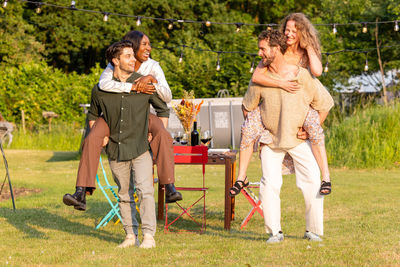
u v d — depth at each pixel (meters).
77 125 28.97
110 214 7.70
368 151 17.48
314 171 6.00
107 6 39.81
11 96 28.11
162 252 5.72
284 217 8.36
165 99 5.94
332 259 5.32
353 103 27.19
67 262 5.32
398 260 5.28
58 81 29.86
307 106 5.96
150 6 40.34
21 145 26.44
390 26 29.06
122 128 5.74
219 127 21.03
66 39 41.19
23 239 6.60
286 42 5.93
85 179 5.55
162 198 8.40
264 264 5.13
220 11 40.62
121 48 5.76
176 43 38.41
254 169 16.31
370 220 7.88
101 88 5.71
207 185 12.78
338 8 30.53
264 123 6.12
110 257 5.49
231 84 27.70
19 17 37.78
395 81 29.59
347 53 29.67
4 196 11.06
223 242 6.35
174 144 7.70
